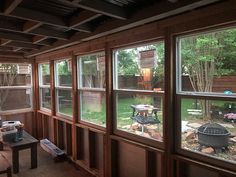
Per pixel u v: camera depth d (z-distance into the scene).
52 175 3.61
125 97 2.94
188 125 2.20
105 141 3.22
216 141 2.01
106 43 3.04
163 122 2.35
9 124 3.94
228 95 1.88
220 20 1.80
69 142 4.29
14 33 3.21
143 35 2.48
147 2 2.07
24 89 5.42
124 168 3.05
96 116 3.57
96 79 3.52
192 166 2.21
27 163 4.09
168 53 2.23
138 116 2.77
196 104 2.12
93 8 1.90
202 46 2.08
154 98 2.53
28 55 5.05
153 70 2.53
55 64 4.70
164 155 2.34
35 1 1.98
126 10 2.20
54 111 4.77
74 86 3.91
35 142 3.85
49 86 5.01
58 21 2.35
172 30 2.17
